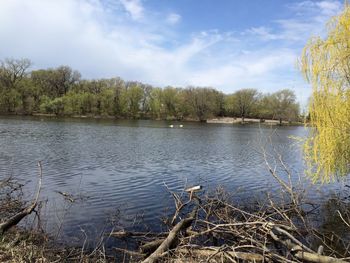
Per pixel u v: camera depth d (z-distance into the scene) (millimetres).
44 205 13188
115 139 41750
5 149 28531
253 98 103188
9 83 88250
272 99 80500
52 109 92688
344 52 11375
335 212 13375
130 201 14680
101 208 13414
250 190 17484
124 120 95625
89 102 97562
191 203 14375
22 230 10250
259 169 24141
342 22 11422
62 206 13273
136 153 30141
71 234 10531
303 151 12766
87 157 26500
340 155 11953
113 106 101188
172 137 48312
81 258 8148
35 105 92875
